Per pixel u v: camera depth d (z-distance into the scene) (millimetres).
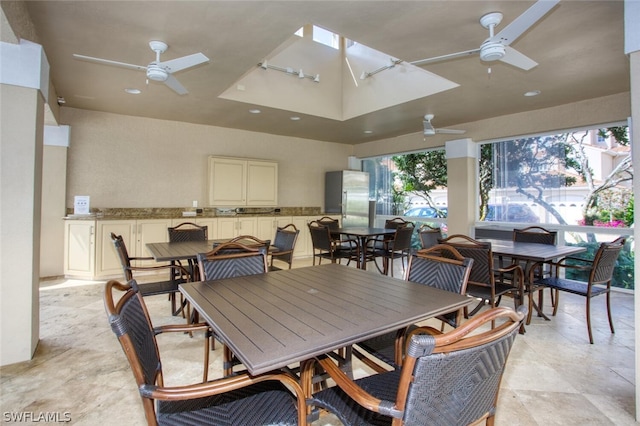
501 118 5246
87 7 2361
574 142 4770
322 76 5223
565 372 2352
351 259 4848
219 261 2213
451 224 5805
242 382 1171
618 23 2518
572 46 2889
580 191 4723
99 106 4789
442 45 2938
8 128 2328
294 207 7086
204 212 5957
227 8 2383
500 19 2469
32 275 2443
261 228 6098
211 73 3529
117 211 5211
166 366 2400
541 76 3572
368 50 4875
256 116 5312
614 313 3561
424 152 6660
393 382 1438
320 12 2434
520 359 2537
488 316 927
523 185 5266
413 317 1390
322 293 1738
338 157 7734
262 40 2842
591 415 1887
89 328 3031
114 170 5199
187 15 2473
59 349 2617
